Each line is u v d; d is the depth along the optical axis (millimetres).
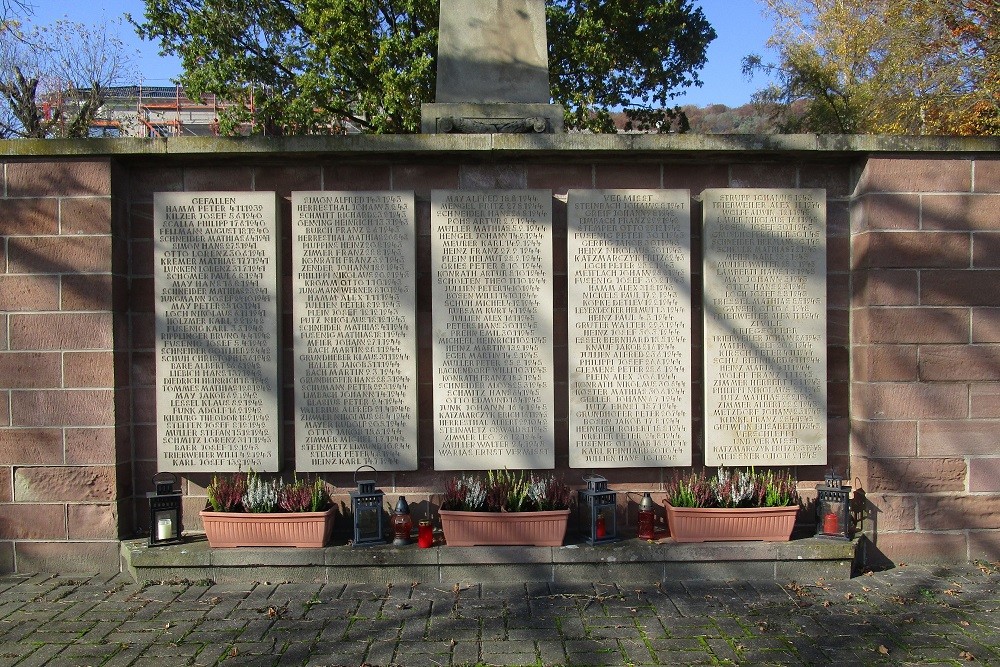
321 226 5207
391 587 4816
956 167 5188
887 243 5152
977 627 4180
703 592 4727
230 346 5195
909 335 5172
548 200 5230
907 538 5223
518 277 5219
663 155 5262
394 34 15039
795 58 19812
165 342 5191
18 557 5109
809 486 5418
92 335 5070
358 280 5207
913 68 15461
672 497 5188
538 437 5234
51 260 5066
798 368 5273
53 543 5105
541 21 5832
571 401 5254
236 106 15609
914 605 4496
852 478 5387
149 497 4992
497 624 4219
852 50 17953
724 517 5004
